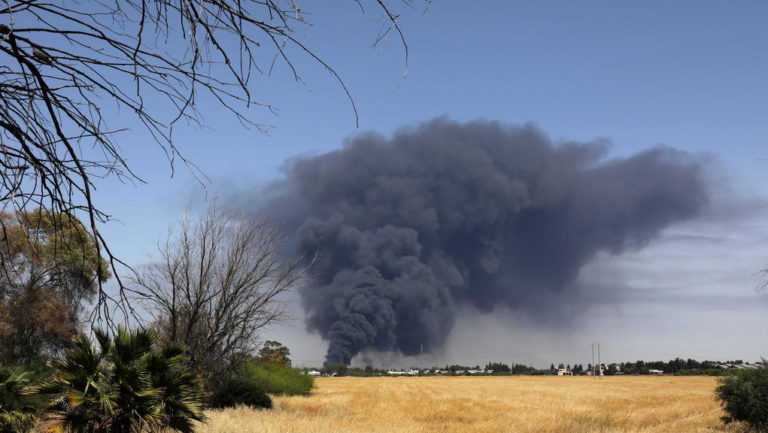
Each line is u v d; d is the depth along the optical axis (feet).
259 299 78.13
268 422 64.08
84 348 35.73
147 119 9.89
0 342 95.30
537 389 214.48
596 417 92.73
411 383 288.51
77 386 34.68
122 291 11.72
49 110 9.61
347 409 101.30
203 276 75.41
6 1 8.34
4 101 9.53
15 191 9.81
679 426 80.59
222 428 55.31
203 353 75.15
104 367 36.32
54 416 34.42
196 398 39.32
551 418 90.07
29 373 42.83
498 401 135.13
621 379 392.06
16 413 39.45
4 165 9.75
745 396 70.44
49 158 10.03
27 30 8.68
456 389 212.84
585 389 215.51
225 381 81.56
